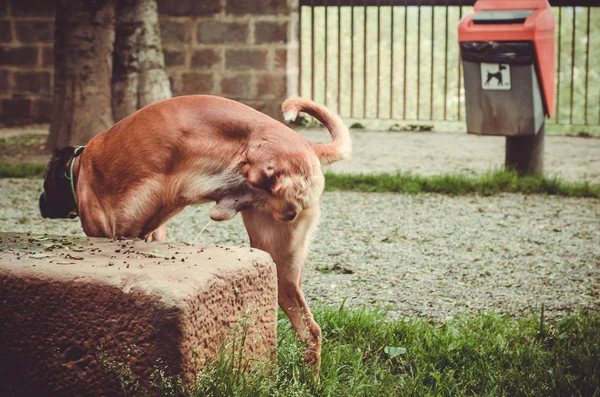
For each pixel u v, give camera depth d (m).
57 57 12.63
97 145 4.38
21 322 3.45
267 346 3.90
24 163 11.58
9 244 3.91
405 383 4.11
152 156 4.14
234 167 4.05
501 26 9.19
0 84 16.98
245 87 15.95
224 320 3.54
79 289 3.35
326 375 4.09
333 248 7.18
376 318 4.98
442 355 4.48
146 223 4.25
